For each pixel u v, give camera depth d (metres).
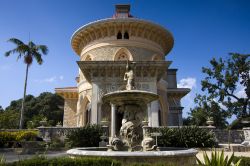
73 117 41.12
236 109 35.59
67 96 42.22
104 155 7.41
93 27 35.66
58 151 19.91
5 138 21.78
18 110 63.94
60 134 23.17
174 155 7.54
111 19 34.47
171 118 43.53
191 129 21.81
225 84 35.09
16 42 38.22
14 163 6.54
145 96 10.74
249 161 8.53
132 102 10.94
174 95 44.62
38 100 66.69
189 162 8.17
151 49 36.69
